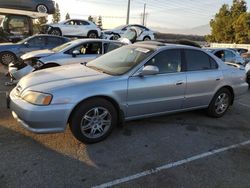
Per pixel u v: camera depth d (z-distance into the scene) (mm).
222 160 3980
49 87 3850
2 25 14828
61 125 3842
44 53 8320
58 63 7980
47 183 3168
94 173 3424
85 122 4047
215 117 5762
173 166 3717
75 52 8266
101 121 4203
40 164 3533
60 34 17266
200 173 3594
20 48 11391
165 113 4930
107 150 4023
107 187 3182
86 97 3926
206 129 5105
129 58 4801
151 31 19375
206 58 5453
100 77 4230
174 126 5133
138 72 4453
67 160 3672
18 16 15164
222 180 3471
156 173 3520
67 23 17500
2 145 3953
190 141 4535
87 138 4102
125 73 4379
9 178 3211
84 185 3184
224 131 5078
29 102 3764
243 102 7441
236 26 48281
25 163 3533
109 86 4137
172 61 4906
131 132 4715
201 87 5242
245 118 5941
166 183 3324
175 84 4820
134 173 3486
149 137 4566
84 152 3916
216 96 5594
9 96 4234
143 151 4074
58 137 4305
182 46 5125
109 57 5156
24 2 16219
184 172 3590
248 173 3680
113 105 4285
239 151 4312
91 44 8703
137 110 4520
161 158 3908
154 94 4598
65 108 3793
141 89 4426
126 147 4160
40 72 4621
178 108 5055
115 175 3418
